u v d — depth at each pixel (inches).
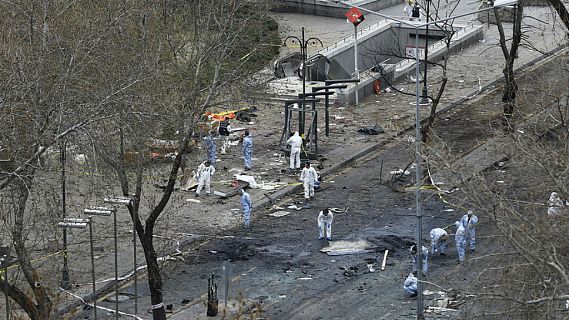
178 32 2696.9
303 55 3543.3
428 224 2851.9
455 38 4778.5
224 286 2267.5
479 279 1678.2
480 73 4453.7
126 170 2171.5
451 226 2812.5
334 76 4247.0
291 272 2527.1
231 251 2664.9
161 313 2151.8
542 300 1339.8
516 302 1464.1
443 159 1510.8
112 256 2568.9
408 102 4087.1
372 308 2303.2
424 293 2336.4
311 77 4197.8
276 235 2787.9
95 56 2095.2
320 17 5236.2
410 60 4453.7
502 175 2775.6
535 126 1855.3
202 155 3243.1
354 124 3826.3
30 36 1989.4
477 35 4913.9
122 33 2306.8
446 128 3718.0
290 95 4072.3
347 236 2770.7
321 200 3083.2
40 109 1723.7
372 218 2915.8
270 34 3378.4
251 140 3326.8
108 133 1802.4
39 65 1808.6
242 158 3474.4
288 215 2952.8
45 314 1781.5
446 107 3976.4
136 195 2097.7
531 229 1529.3
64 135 1651.1
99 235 2684.5
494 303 1668.3
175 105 2218.3
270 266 2566.4
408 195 3090.6
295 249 2682.1
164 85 2242.9
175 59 2402.8
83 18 2336.4
